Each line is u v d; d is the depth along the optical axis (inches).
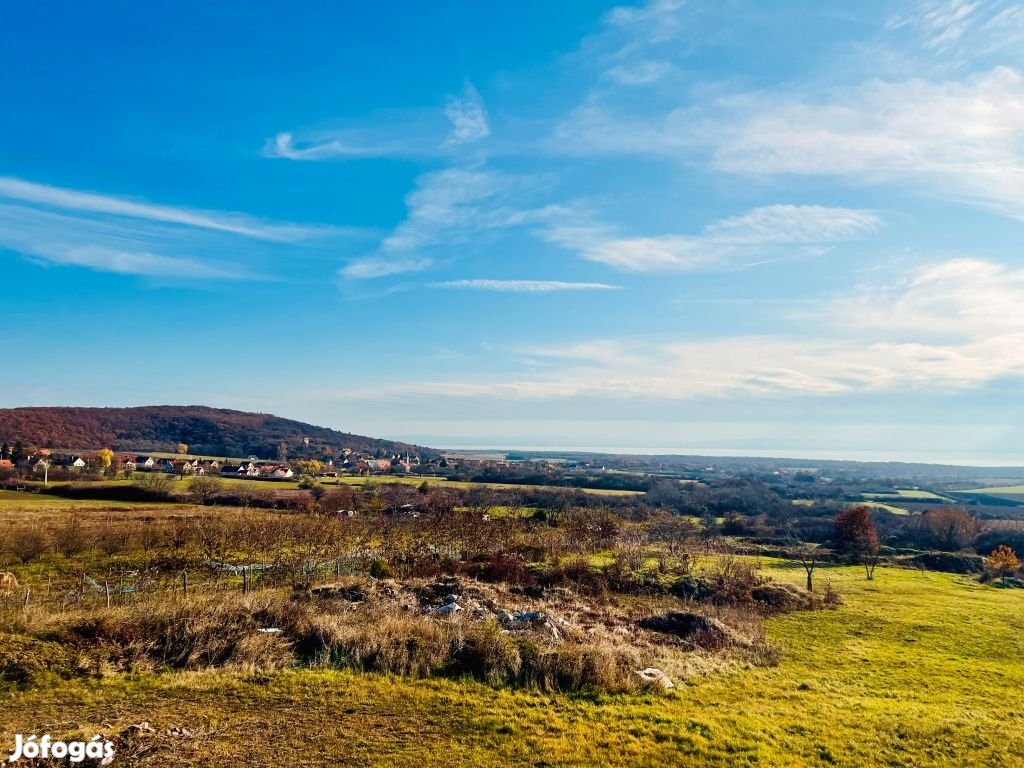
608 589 1625.2
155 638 672.4
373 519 2406.5
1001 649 1248.2
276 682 603.8
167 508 2689.5
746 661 964.0
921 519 3462.1
